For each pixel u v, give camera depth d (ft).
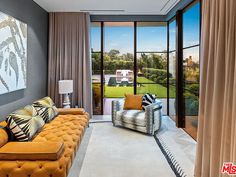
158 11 18.66
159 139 14.16
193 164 10.56
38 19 16.47
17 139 9.59
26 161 7.65
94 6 16.98
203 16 9.34
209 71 8.52
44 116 12.72
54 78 19.10
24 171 7.44
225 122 7.41
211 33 8.46
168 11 18.70
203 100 9.03
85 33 19.01
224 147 7.41
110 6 16.99
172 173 9.68
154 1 15.74
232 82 7.16
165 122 18.44
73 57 19.01
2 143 8.45
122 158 11.27
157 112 15.60
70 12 18.74
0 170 7.46
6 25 10.91
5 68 10.84
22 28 12.85
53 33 18.85
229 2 7.37
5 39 10.80
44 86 18.12
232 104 7.12
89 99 19.48
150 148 12.62
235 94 6.82
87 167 10.24
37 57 16.30
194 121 14.44
